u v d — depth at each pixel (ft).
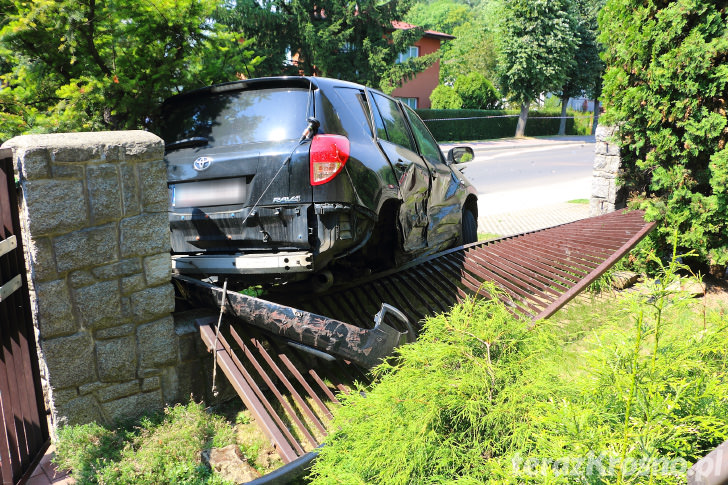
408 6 77.46
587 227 20.92
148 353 10.30
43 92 15.46
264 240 11.42
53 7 13.16
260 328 10.85
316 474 8.24
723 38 17.49
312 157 11.03
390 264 15.30
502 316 8.05
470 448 6.82
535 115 138.31
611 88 21.36
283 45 72.02
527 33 116.06
